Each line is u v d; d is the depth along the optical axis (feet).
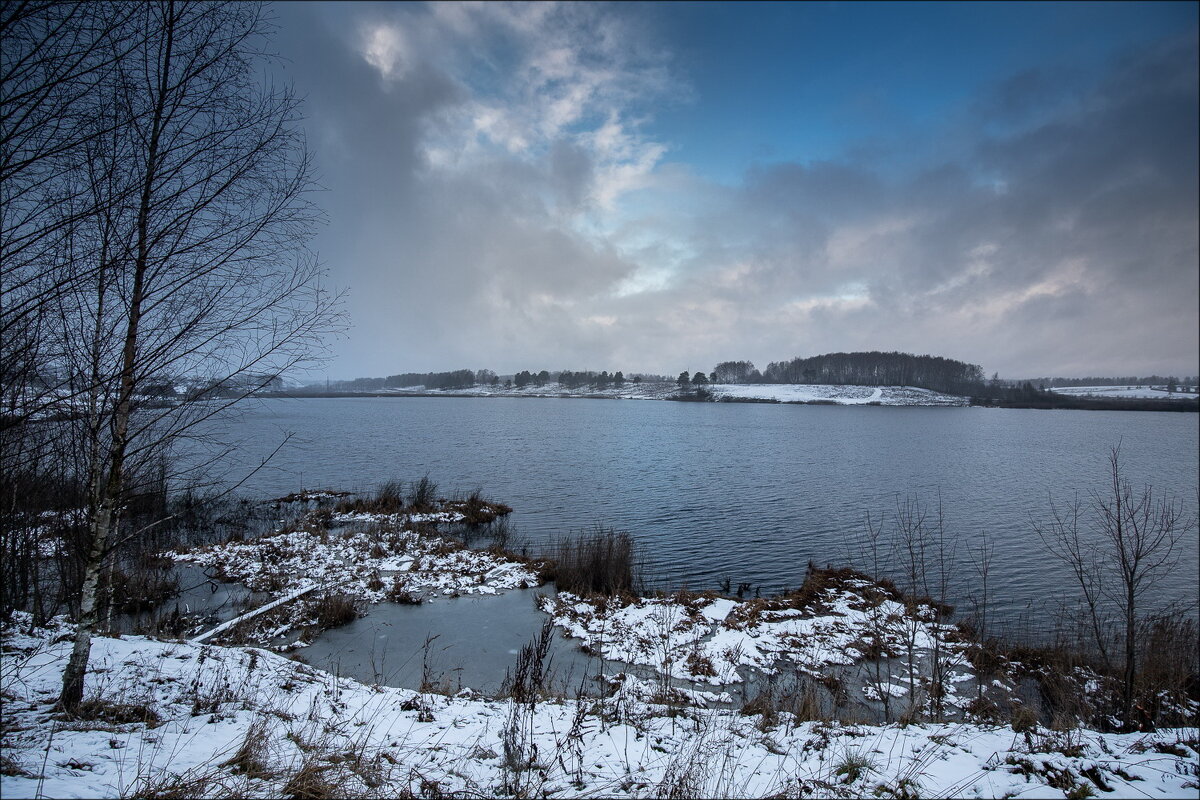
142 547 53.62
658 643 39.34
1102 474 127.65
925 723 25.03
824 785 16.08
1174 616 46.16
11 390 16.44
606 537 63.10
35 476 30.68
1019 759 17.42
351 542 63.10
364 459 136.87
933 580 57.21
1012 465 142.20
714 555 65.46
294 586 48.42
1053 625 45.70
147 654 25.84
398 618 43.19
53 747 15.31
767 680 34.40
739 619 44.62
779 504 92.02
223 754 16.76
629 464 134.82
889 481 115.24
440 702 25.35
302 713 22.07
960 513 86.74
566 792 15.93
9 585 34.47
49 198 15.78
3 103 14.26
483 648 38.04
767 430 244.42
